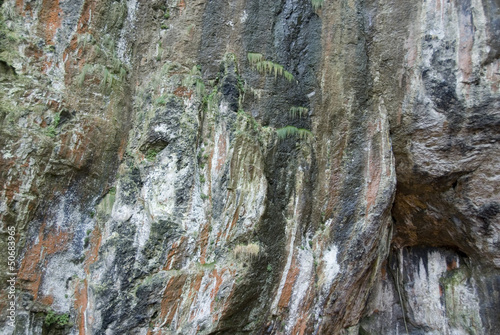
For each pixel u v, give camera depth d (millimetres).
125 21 3887
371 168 4574
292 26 4406
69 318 3377
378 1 4617
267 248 3896
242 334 3801
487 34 4152
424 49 4441
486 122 4309
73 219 3471
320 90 4445
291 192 4176
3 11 3207
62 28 3455
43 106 3244
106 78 3635
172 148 3596
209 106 3873
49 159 3229
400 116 4637
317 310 4316
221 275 3586
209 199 3664
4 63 3139
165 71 3861
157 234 3402
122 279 3316
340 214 4473
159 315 3355
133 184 3584
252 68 4121
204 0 4086
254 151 3910
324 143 4445
